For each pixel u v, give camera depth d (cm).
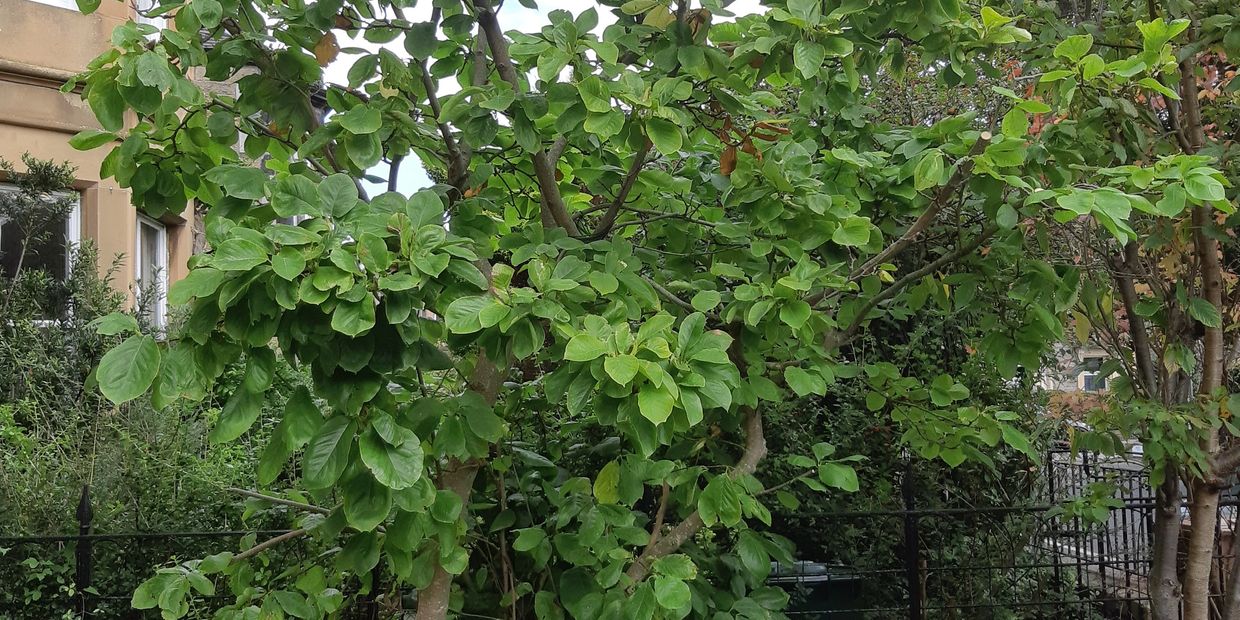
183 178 259
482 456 218
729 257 302
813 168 285
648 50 264
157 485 517
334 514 205
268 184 181
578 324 191
